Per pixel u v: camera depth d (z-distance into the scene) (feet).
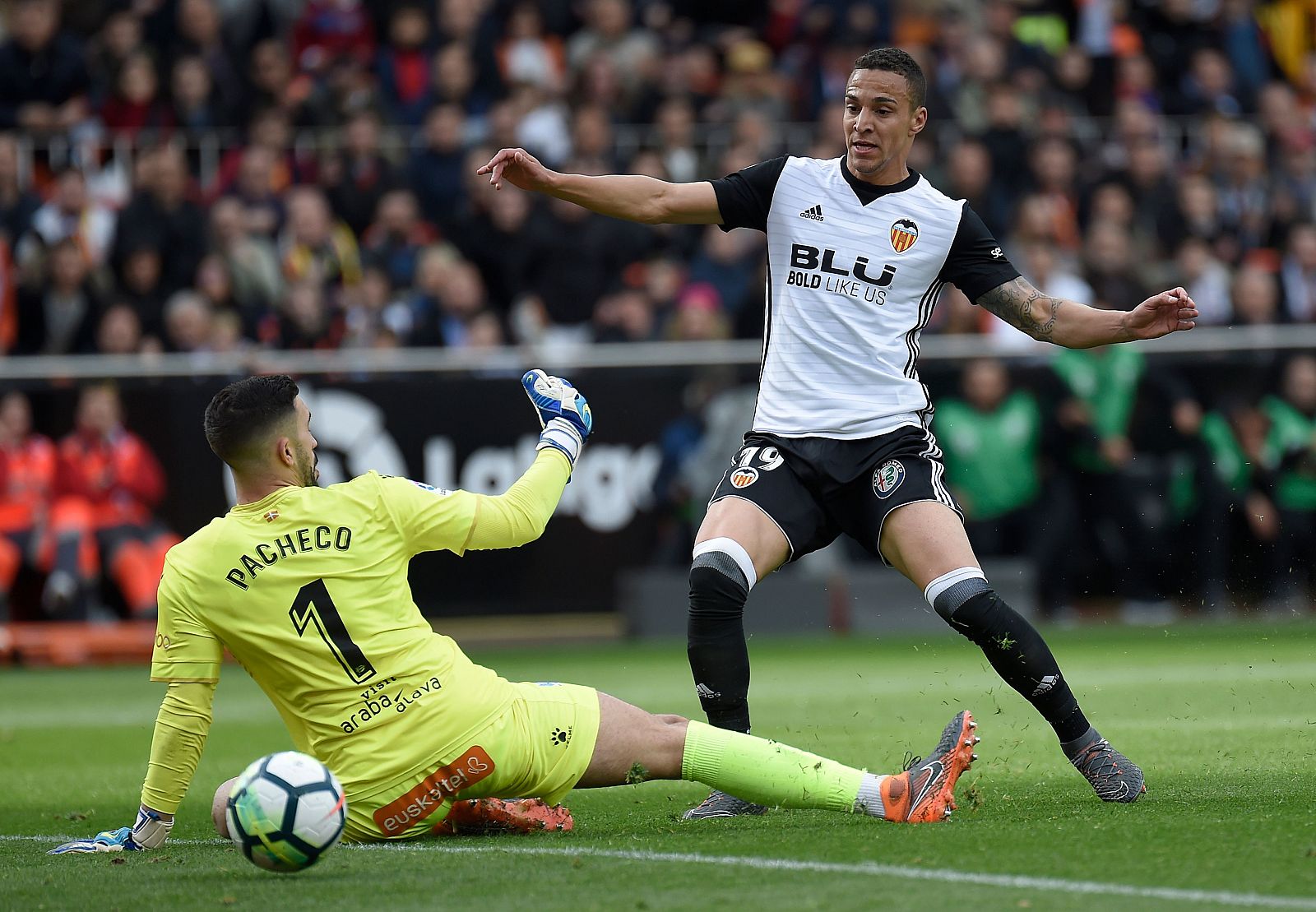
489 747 51.08
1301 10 205.36
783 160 61.41
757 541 57.82
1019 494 146.92
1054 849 46.21
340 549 51.01
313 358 141.08
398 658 51.01
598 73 178.81
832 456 58.80
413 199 163.12
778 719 93.50
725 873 44.14
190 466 138.21
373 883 44.06
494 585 143.43
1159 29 201.46
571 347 150.41
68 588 136.15
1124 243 169.99
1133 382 147.43
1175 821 51.11
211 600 50.67
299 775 45.16
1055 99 186.19
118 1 175.52
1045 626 146.82
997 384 146.41
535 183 60.54
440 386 142.10
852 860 45.39
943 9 197.16
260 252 156.87
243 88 173.27
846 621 151.02
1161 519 147.95
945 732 53.36
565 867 45.78
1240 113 196.24
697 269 163.22
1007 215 174.09
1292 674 112.27
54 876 46.93
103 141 167.02
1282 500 148.77
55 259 150.20
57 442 136.26
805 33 194.59
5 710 109.81
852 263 59.88
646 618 144.77
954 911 38.55
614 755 52.26
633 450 144.77
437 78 175.42
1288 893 39.99
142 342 149.07
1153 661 121.90
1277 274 173.37
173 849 52.80
